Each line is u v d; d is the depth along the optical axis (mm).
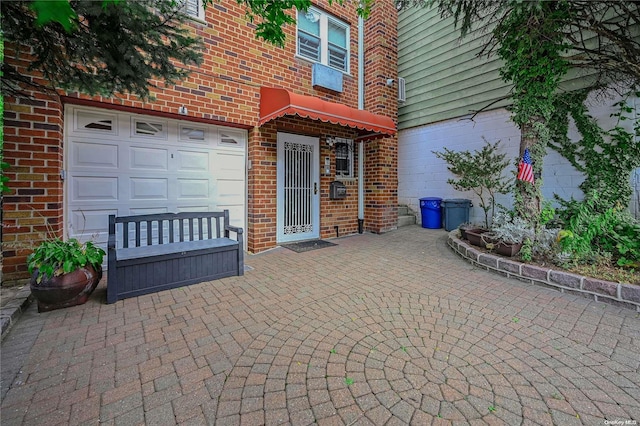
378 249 5355
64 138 3842
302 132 5996
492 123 6762
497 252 4191
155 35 2252
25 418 1543
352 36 6879
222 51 4805
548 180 5875
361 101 6977
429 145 8031
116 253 3268
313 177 6289
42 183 3441
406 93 8570
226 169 5254
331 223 6578
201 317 2721
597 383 1797
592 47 5227
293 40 5742
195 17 4488
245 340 2324
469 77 7113
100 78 2447
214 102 4742
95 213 4086
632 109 4938
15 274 3293
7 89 2363
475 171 5312
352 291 3346
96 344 2252
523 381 1821
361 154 7082
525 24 3809
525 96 4133
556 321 2592
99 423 1519
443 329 2475
